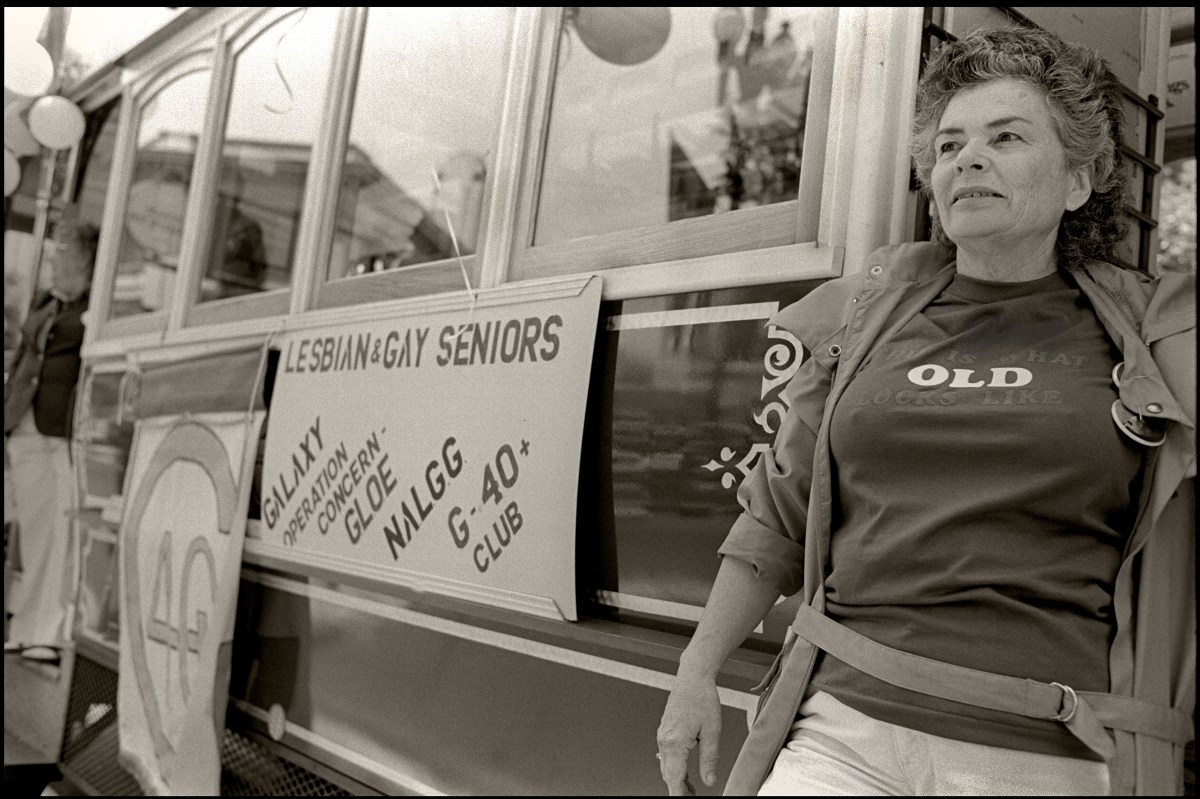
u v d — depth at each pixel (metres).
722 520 1.90
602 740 2.02
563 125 2.43
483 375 2.35
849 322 1.52
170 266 3.82
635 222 2.27
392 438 2.59
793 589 1.60
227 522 3.07
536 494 2.16
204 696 2.97
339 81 3.07
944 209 1.43
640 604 2.03
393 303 2.68
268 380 3.14
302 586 2.88
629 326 2.10
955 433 1.32
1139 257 2.09
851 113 1.80
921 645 1.30
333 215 3.06
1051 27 1.96
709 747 1.50
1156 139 2.13
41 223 4.29
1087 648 1.24
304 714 2.83
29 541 4.11
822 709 1.40
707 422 1.94
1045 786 1.22
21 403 4.12
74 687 3.88
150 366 3.72
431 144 2.72
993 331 1.38
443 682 2.39
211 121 3.64
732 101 2.32
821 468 1.46
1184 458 1.21
